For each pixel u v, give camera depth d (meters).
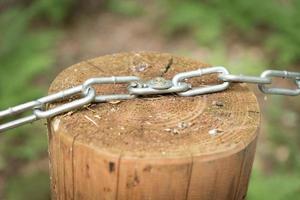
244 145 0.48
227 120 0.51
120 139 0.48
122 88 0.54
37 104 0.51
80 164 0.48
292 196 0.88
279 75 0.55
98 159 0.47
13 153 1.09
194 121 0.50
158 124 0.50
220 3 1.48
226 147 0.48
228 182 0.48
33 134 1.11
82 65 0.56
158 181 0.47
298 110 1.22
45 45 1.28
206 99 0.53
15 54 1.20
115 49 1.48
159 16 1.60
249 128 0.50
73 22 1.59
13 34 1.25
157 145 0.47
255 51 1.42
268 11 1.44
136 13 1.63
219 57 1.33
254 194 0.87
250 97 0.53
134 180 0.47
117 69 0.56
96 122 0.50
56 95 0.51
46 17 1.57
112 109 0.51
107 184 0.47
